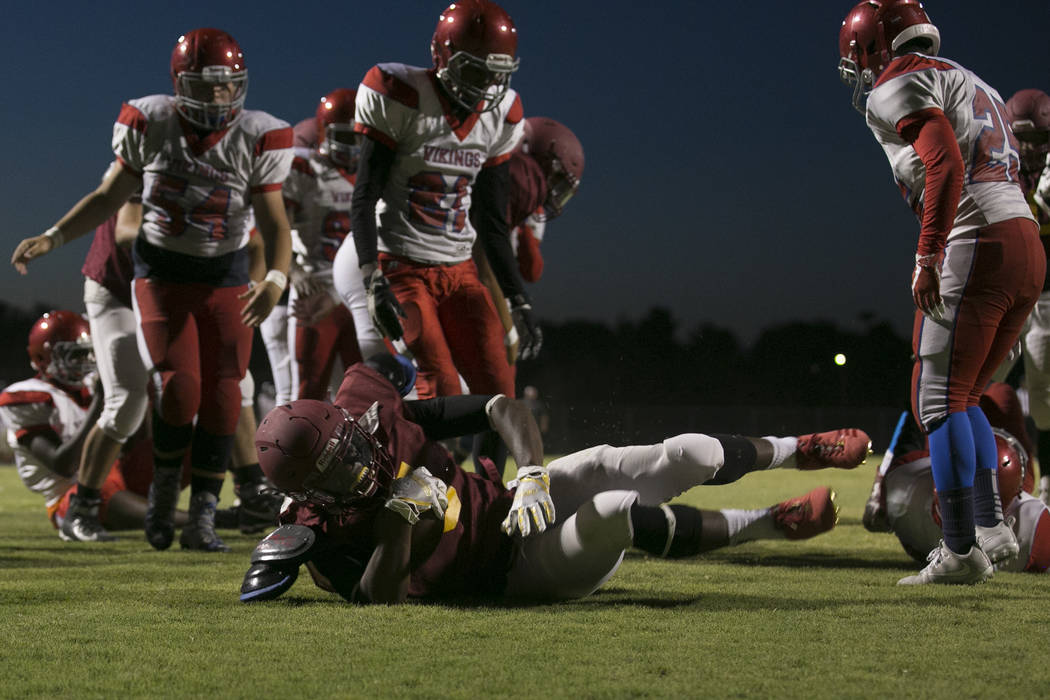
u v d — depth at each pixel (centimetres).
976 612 560
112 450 1082
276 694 385
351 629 505
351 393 574
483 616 540
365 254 824
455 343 888
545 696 380
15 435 1169
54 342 1165
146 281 975
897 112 666
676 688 391
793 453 623
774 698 377
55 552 948
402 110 836
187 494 2091
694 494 1980
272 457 530
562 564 561
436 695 382
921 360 695
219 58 920
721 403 6881
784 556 892
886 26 688
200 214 967
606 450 594
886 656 446
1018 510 772
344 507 564
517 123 891
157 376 964
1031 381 1005
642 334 7075
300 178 1172
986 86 693
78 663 436
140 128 948
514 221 1046
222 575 749
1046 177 919
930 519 802
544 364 7006
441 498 558
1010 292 673
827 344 6756
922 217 706
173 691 390
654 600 603
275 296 970
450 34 813
